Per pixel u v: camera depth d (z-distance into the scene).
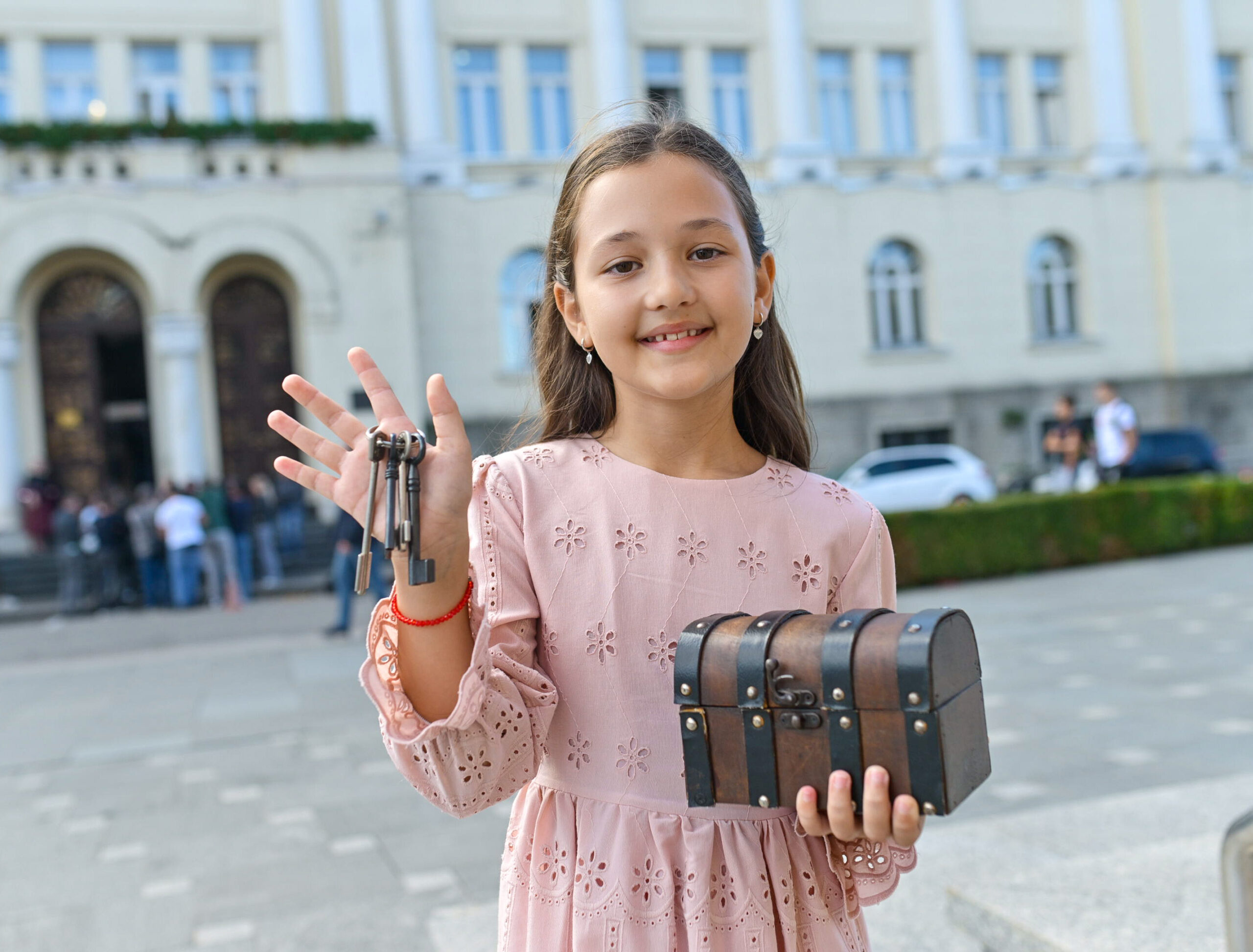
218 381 19.09
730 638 1.27
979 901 2.52
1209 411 23.47
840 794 1.17
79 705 8.18
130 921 3.77
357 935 3.51
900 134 22.55
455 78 20.23
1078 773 4.97
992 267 22.45
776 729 1.24
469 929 2.91
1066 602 10.85
